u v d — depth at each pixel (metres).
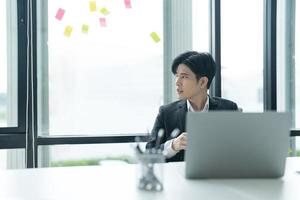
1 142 2.24
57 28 2.39
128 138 2.47
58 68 2.41
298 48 2.91
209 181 1.17
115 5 2.49
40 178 1.22
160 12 2.58
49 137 2.34
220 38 2.65
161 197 0.99
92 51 2.46
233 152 1.14
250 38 2.78
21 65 2.28
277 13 2.86
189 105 1.99
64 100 2.43
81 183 1.16
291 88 2.90
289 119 1.15
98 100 2.49
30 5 2.30
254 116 1.12
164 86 2.60
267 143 1.15
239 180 1.18
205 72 1.94
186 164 1.16
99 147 2.46
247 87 2.79
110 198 0.98
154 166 1.07
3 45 2.30
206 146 1.13
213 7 2.64
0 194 1.03
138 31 2.54
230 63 2.72
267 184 1.13
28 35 2.29
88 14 2.44
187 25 2.64
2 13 2.30
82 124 2.46
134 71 2.55
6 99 2.31
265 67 2.83
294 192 1.04
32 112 2.30
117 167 1.42
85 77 2.46
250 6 2.77
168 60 2.61
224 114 1.11
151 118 2.59
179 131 1.89
